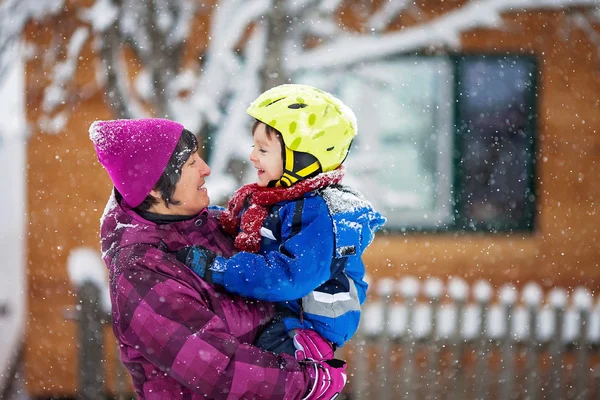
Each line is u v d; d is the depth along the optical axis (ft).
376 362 44.91
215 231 18.71
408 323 41.04
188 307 15.76
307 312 17.49
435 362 41.01
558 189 52.70
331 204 17.58
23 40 43.27
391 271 52.29
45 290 50.93
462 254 52.49
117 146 17.02
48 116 46.57
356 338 40.81
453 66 52.13
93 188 50.75
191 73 41.04
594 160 52.60
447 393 41.22
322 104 18.28
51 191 50.75
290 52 40.42
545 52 51.90
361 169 42.60
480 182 52.80
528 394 41.57
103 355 40.37
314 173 18.34
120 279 16.01
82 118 50.24
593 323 41.34
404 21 49.83
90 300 40.24
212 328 15.79
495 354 43.68
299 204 17.70
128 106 39.14
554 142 52.60
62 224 50.88
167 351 15.46
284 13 38.70
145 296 15.69
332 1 39.52
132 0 38.52
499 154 52.75
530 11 51.42
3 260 66.69
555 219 52.70
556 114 52.44
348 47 41.55
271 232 17.94
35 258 50.98
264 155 18.44
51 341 50.78
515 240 52.75
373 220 18.31
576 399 41.39
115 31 38.78
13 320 58.44
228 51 39.88
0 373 48.49
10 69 42.52
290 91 18.56
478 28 51.72
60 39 43.39
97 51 39.93
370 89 52.11
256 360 15.72
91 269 40.86
